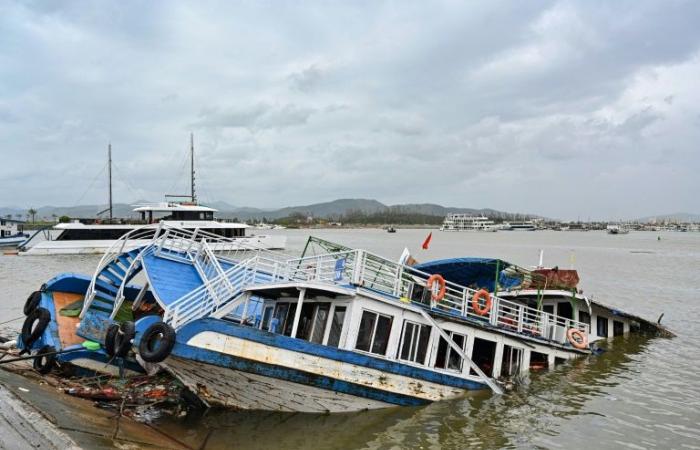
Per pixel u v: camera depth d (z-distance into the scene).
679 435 15.73
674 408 18.00
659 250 119.69
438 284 17.81
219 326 14.22
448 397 17.62
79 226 63.53
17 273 46.75
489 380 18.28
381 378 16.00
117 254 20.36
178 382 16.98
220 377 14.48
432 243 150.50
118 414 14.43
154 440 12.81
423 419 15.98
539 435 15.33
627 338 29.36
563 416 16.94
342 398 15.55
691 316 36.31
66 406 13.35
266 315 18.50
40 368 17.14
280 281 17.83
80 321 18.11
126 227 65.06
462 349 18.34
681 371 22.64
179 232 21.91
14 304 32.41
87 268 50.75
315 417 15.48
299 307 15.73
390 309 16.33
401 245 129.50
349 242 146.00
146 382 17.08
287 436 14.20
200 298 16.19
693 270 68.12
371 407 16.11
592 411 17.52
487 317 19.75
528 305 25.81
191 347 13.88
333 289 15.30
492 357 19.80
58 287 19.56
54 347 17.17
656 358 24.86
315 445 13.76
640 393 19.52
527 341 20.72
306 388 15.02
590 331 28.06
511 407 17.38
